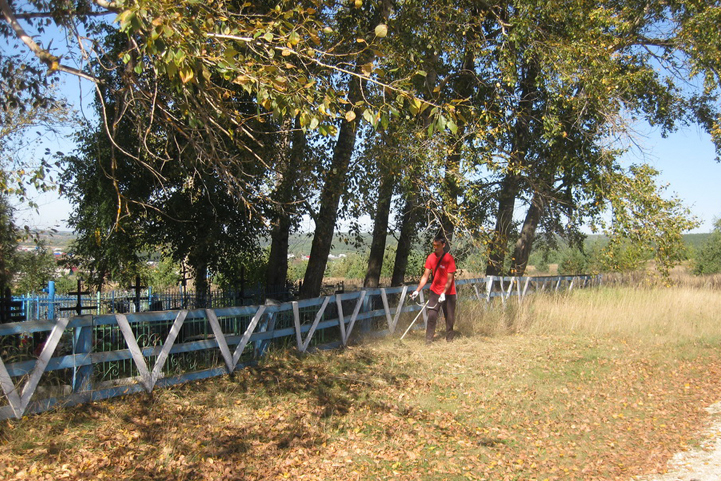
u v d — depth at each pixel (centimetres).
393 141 1106
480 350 973
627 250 1662
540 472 498
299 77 655
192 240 1412
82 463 468
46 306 1462
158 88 870
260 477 467
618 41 1628
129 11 505
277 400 655
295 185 1162
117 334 811
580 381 804
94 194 1272
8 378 518
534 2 1321
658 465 513
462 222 1223
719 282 2250
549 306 1343
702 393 749
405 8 1157
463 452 537
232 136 769
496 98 1376
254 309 775
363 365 832
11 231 1036
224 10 719
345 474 480
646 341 1097
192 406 618
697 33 1569
